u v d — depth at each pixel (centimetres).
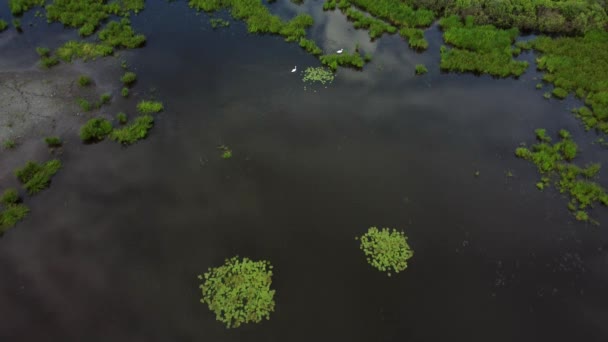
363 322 1908
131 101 2988
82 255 2117
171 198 2391
